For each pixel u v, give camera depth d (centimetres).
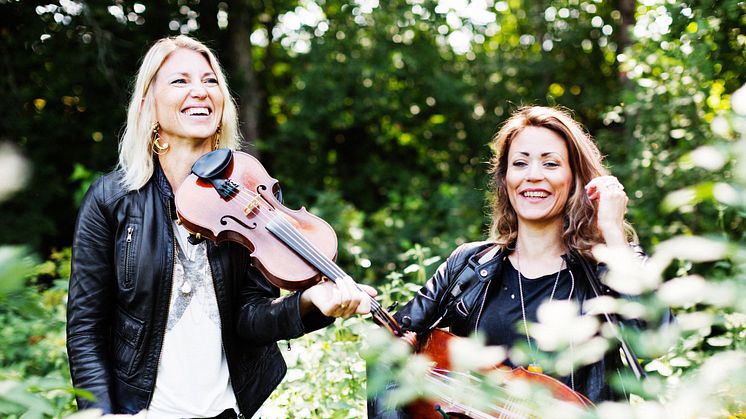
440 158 1535
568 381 228
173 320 248
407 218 1231
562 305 106
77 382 243
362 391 345
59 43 1170
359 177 1506
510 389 112
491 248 270
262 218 254
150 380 245
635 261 106
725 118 95
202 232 248
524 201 258
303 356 366
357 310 229
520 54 1536
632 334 105
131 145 260
